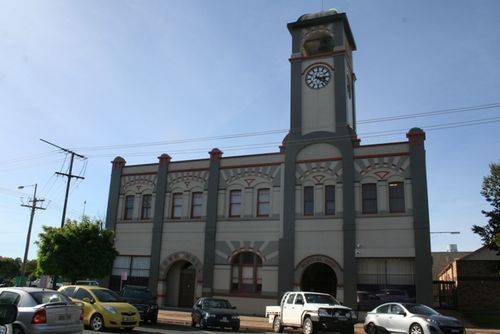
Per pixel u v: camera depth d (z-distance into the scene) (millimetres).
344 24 36906
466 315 32188
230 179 36906
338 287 31516
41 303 14016
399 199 31594
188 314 32531
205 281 35625
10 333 7430
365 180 32656
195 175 38406
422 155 31438
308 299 22484
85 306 20812
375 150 32844
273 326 24578
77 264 29891
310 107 35781
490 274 34562
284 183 34875
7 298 14203
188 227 37594
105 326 20297
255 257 34875
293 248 33375
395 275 30734
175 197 38969
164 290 37500
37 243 30016
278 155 35750
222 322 23688
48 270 29406
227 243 35750
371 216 31828
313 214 33469
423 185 30938
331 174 33688
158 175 39812
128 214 40500
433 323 19562
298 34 38094
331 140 34219
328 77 36000
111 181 41594
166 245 38031
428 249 29875
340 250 32094
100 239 31188
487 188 30547
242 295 34344
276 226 34438
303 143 34969
